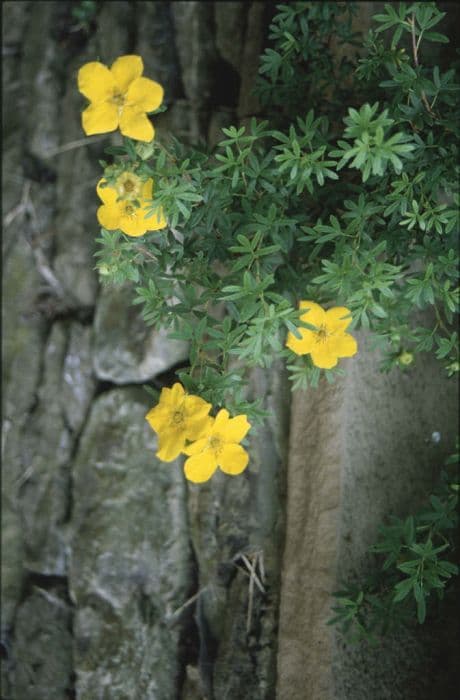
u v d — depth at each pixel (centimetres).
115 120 229
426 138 265
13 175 388
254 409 252
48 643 344
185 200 245
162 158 240
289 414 322
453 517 276
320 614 294
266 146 322
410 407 313
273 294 244
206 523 326
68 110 382
